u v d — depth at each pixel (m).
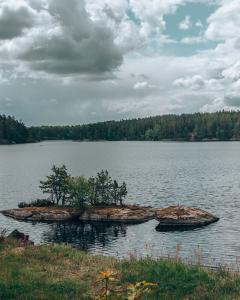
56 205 92.06
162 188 124.44
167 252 55.69
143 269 18.22
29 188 128.50
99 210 84.69
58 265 19.86
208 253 53.84
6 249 22.72
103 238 67.25
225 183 134.62
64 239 67.19
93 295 15.34
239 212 85.19
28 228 76.00
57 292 15.77
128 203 97.75
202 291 15.69
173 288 16.06
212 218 77.25
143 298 14.68
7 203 101.69
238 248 56.50
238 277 17.27
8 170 189.50
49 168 196.00
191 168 188.75
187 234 67.56
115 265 19.52
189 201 100.25
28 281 16.86
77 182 88.75
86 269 19.17
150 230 71.88
